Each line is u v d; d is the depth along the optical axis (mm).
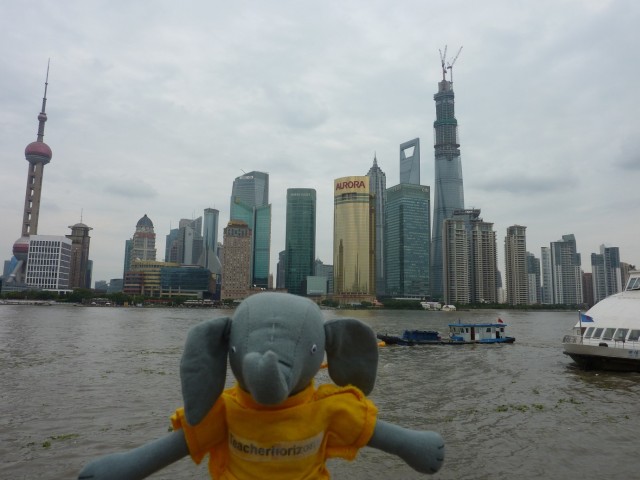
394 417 19797
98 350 43250
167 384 25766
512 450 15406
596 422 18969
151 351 43125
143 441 15633
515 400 23375
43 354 39094
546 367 35312
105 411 19578
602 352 30719
